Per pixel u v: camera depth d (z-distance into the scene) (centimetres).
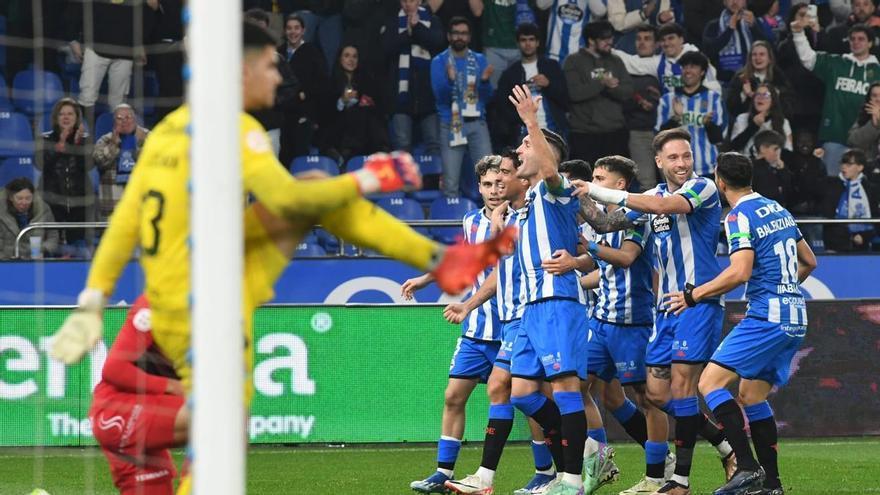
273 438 3725
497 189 2800
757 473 2558
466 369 2858
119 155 4272
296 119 4994
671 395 2752
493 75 5262
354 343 3753
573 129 5069
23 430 3534
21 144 4700
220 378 1009
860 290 4356
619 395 2950
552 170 2481
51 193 4266
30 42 4812
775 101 5094
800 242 2711
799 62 5269
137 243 1408
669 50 5088
